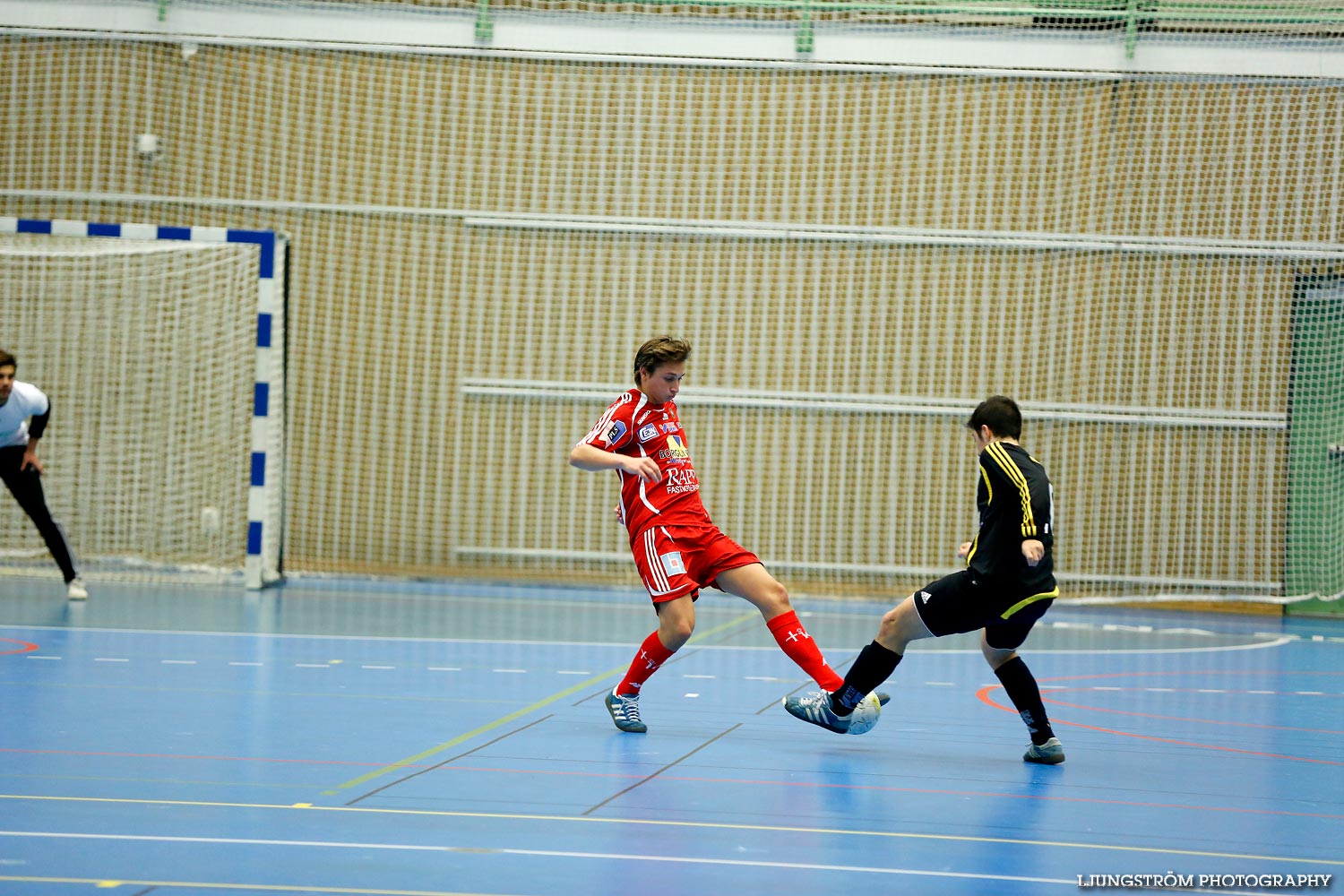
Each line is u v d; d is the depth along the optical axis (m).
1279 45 25.22
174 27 26.20
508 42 26.25
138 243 26.17
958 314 26.08
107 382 26.39
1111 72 25.53
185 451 26.30
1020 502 9.45
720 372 26.53
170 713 11.30
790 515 26.45
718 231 26.36
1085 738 11.19
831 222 26.20
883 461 26.28
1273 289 25.52
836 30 26.06
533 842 7.14
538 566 26.77
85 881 6.21
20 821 7.43
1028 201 25.83
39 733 10.20
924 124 25.98
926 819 7.95
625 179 26.39
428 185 26.47
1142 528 25.83
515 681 13.96
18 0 26.30
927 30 25.86
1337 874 6.86
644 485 10.99
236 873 6.41
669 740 10.59
